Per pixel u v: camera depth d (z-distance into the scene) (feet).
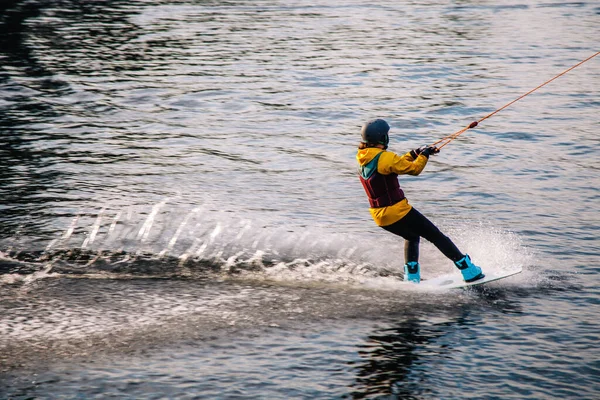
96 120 125.18
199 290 60.54
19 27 228.43
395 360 48.52
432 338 51.60
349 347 50.26
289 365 47.85
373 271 65.31
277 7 280.31
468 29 221.46
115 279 63.05
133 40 206.39
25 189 88.79
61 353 49.32
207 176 95.66
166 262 67.41
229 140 113.60
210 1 301.22
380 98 139.44
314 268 65.92
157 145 110.73
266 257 68.64
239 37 210.79
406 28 225.76
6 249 69.82
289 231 75.66
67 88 147.95
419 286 61.00
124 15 259.39
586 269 64.28
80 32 220.02
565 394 44.39
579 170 95.50
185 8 279.28
